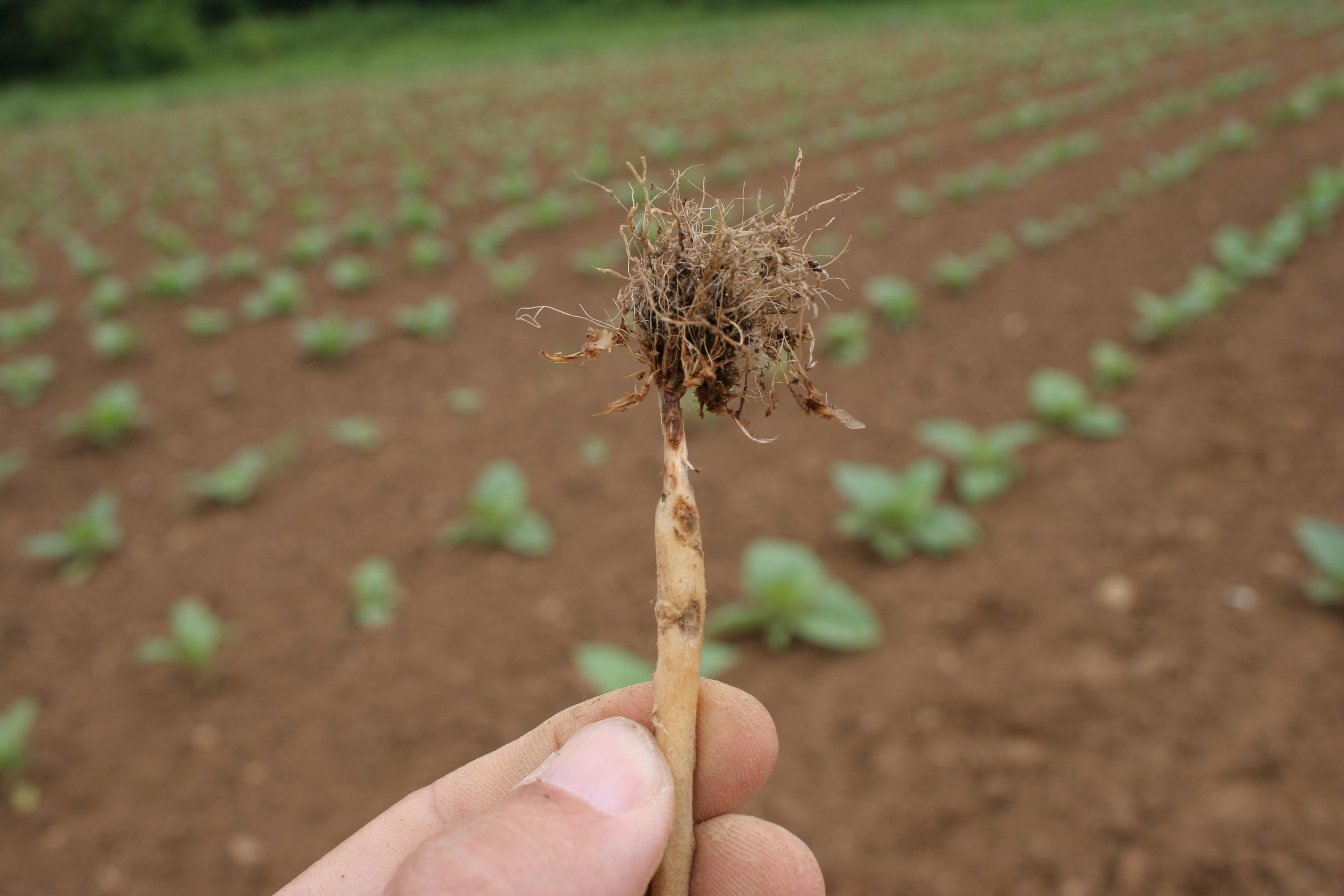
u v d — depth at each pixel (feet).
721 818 0.64
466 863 0.47
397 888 0.47
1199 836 1.04
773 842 0.63
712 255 0.49
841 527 1.67
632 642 1.51
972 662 1.36
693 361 0.47
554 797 0.50
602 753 0.51
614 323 0.50
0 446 2.48
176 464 2.30
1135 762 1.15
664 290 0.49
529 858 0.48
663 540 0.49
